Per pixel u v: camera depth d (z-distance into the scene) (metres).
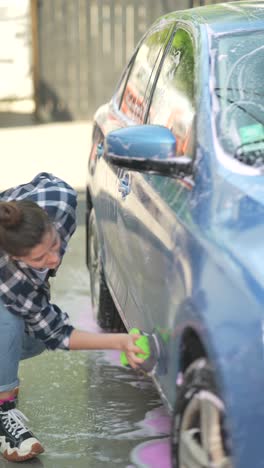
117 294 5.11
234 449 2.97
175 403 3.54
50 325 3.99
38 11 13.54
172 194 3.89
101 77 13.78
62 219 4.05
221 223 3.43
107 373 5.47
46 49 13.68
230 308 3.07
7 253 3.74
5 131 13.16
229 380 2.98
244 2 5.00
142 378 5.38
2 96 14.70
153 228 4.03
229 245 3.28
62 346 3.99
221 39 4.30
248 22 4.42
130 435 4.65
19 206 3.68
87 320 6.33
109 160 3.92
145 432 4.68
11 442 4.39
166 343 3.73
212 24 4.47
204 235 3.44
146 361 3.85
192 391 3.33
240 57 4.16
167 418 4.84
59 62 13.73
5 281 3.93
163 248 3.83
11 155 11.72
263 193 3.49
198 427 3.37
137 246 4.37
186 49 4.51
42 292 3.97
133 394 5.16
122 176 4.83
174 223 3.73
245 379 2.95
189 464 3.42
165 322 3.76
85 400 5.09
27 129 13.29
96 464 4.34
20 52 14.47
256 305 2.97
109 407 4.99
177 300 3.55
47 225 3.67
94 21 13.61
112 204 5.11
